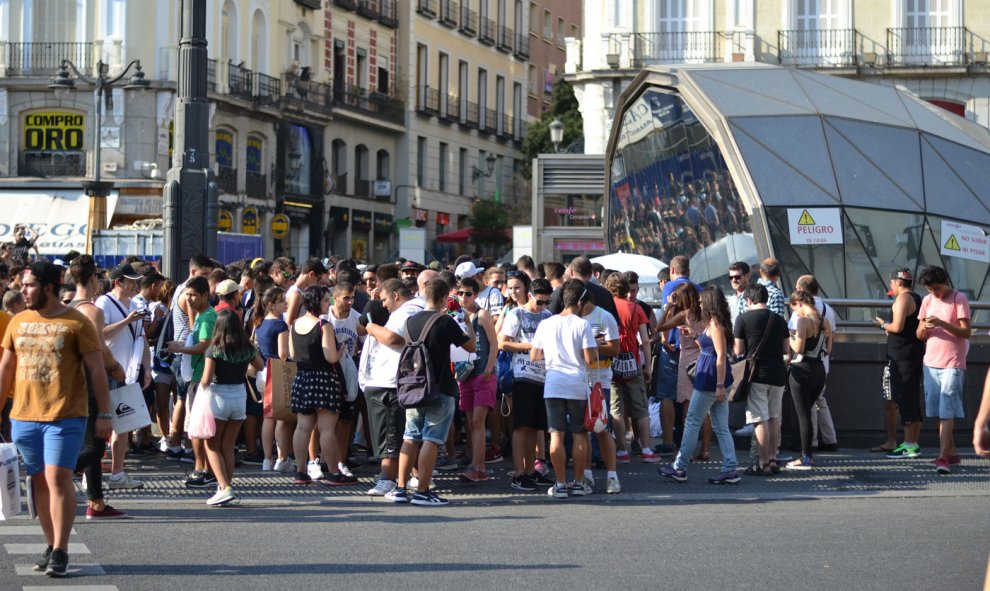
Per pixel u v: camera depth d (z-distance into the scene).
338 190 53.19
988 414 5.11
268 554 8.68
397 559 8.52
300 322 12.02
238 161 45.38
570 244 35.72
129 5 41.06
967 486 12.19
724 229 20.06
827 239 18.48
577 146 58.91
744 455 14.42
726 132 19.28
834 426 14.73
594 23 40.62
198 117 16.48
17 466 8.59
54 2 41.53
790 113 19.64
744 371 12.48
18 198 40.94
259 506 10.98
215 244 16.64
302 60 50.84
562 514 10.65
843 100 20.47
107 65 40.84
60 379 8.09
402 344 11.43
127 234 32.75
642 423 13.82
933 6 39.72
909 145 19.75
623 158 25.94
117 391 10.41
